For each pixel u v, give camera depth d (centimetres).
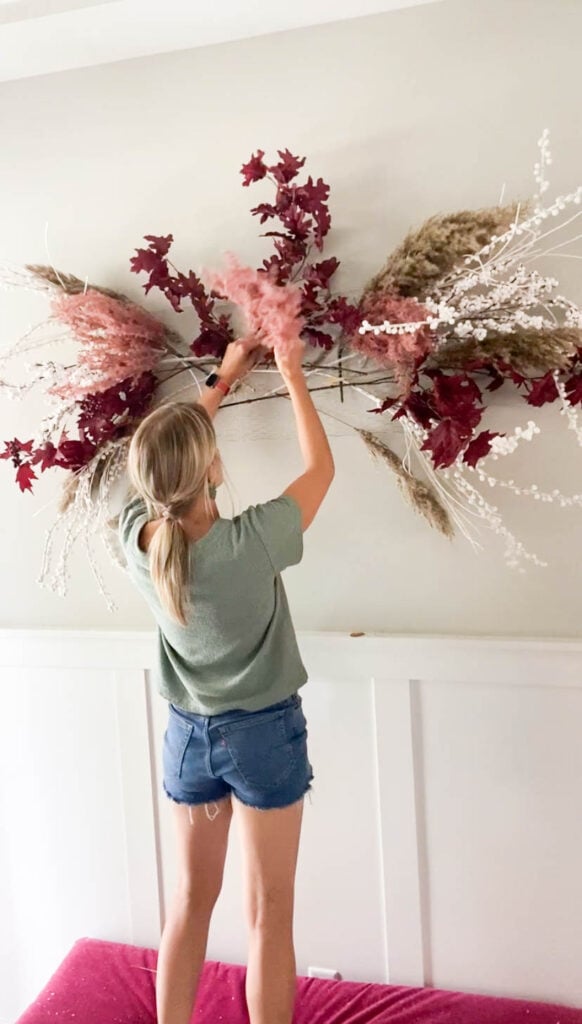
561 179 167
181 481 147
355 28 174
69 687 208
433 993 187
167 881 209
